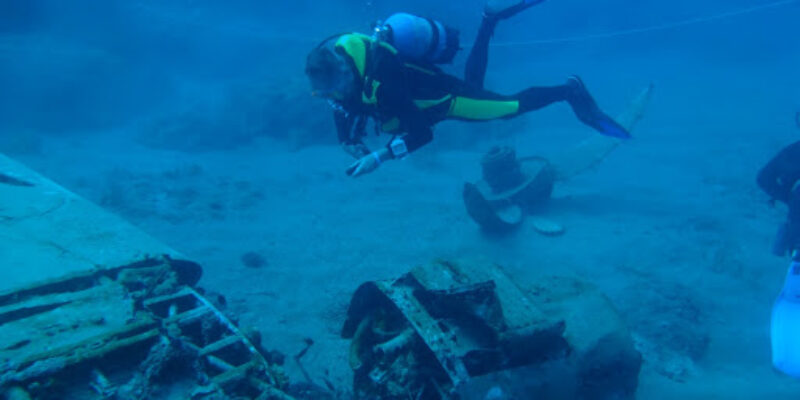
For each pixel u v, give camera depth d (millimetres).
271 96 17344
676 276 7406
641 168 12750
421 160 14109
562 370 3387
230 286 7102
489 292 3350
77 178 12445
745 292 7000
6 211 4324
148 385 2572
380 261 8008
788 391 5008
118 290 3197
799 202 4520
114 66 20125
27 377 2367
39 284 3252
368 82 2979
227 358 3125
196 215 10070
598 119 4066
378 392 3520
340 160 14617
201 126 16938
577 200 10594
